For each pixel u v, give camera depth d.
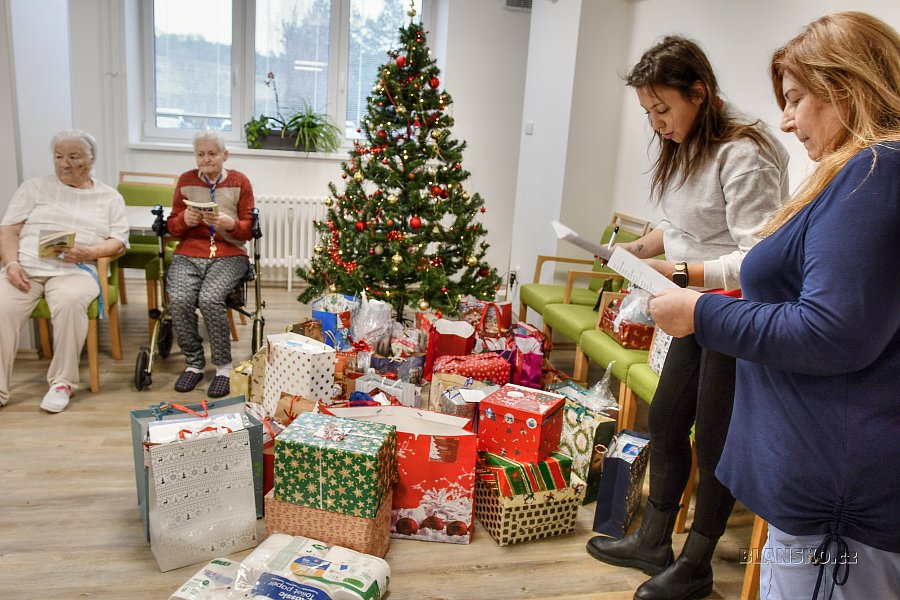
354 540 1.86
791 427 0.97
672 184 1.83
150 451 1.75
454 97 5.30
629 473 2.08
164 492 1.79
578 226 4.12
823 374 0.90
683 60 1.63
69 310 2.83
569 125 3.94
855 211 0.85
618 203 4.05
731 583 1.93
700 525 1.75
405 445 2.01
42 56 3.48
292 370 2.34
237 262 3.28
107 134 4.82
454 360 2.81
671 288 1.12
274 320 4.26
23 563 1.83
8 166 3.28
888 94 0.89
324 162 5.23
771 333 0.91
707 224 1.75
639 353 2.65
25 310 2.84
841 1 2.48
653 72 1.65
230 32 5.13
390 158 3.64
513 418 2.10
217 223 3.08
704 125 1.68
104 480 2.28
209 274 3.16
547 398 2.20
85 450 2.47
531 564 1.98
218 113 5.25
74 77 4.68
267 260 5.09
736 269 1.57
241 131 5.30
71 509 2.10
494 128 5.43
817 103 0.96
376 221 3.70
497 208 5.59
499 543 2.06
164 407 2.02
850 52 0.91
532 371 2.91
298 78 5.31
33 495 2.16
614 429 2.32
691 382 1.76
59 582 1.76
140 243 3.95
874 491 0.90
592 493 2.35
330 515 1.87
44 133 3.54
